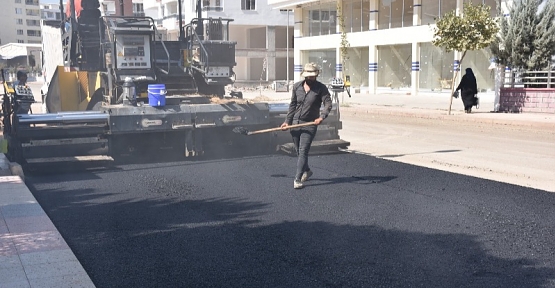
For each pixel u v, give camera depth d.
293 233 5.20
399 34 30.73
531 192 6.71
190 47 9.43
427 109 20.56
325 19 37.16
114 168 8.22
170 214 5.86
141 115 8.04
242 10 48.62
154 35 8.65
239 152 9.52
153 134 8.52
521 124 15.09
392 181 7.35
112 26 8.36
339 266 4.39
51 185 7.16
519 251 4.70
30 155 7.66
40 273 4.07
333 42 36.06
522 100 18.00
